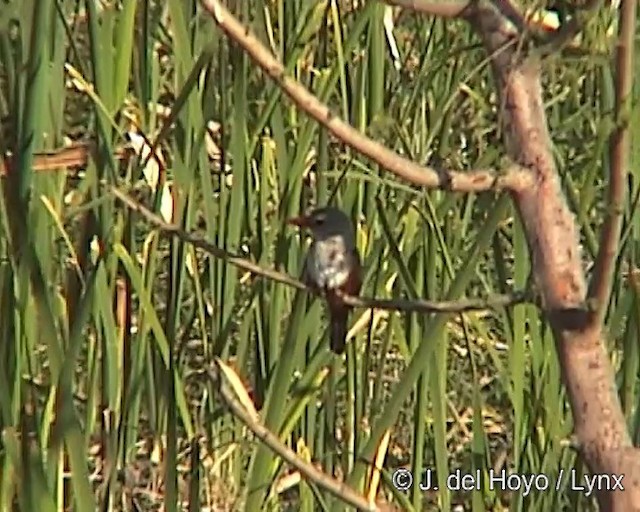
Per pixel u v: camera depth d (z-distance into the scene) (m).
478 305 4.26
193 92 7.33
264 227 7.62
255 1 7.39
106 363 7.37
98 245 6.83
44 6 5.96
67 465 7.60
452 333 9.20
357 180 7.48
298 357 7.43
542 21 4.19
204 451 8.41
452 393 9.40
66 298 7.08
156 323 6.90
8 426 6.26
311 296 7.52
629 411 6.87
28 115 6.01
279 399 6.63
